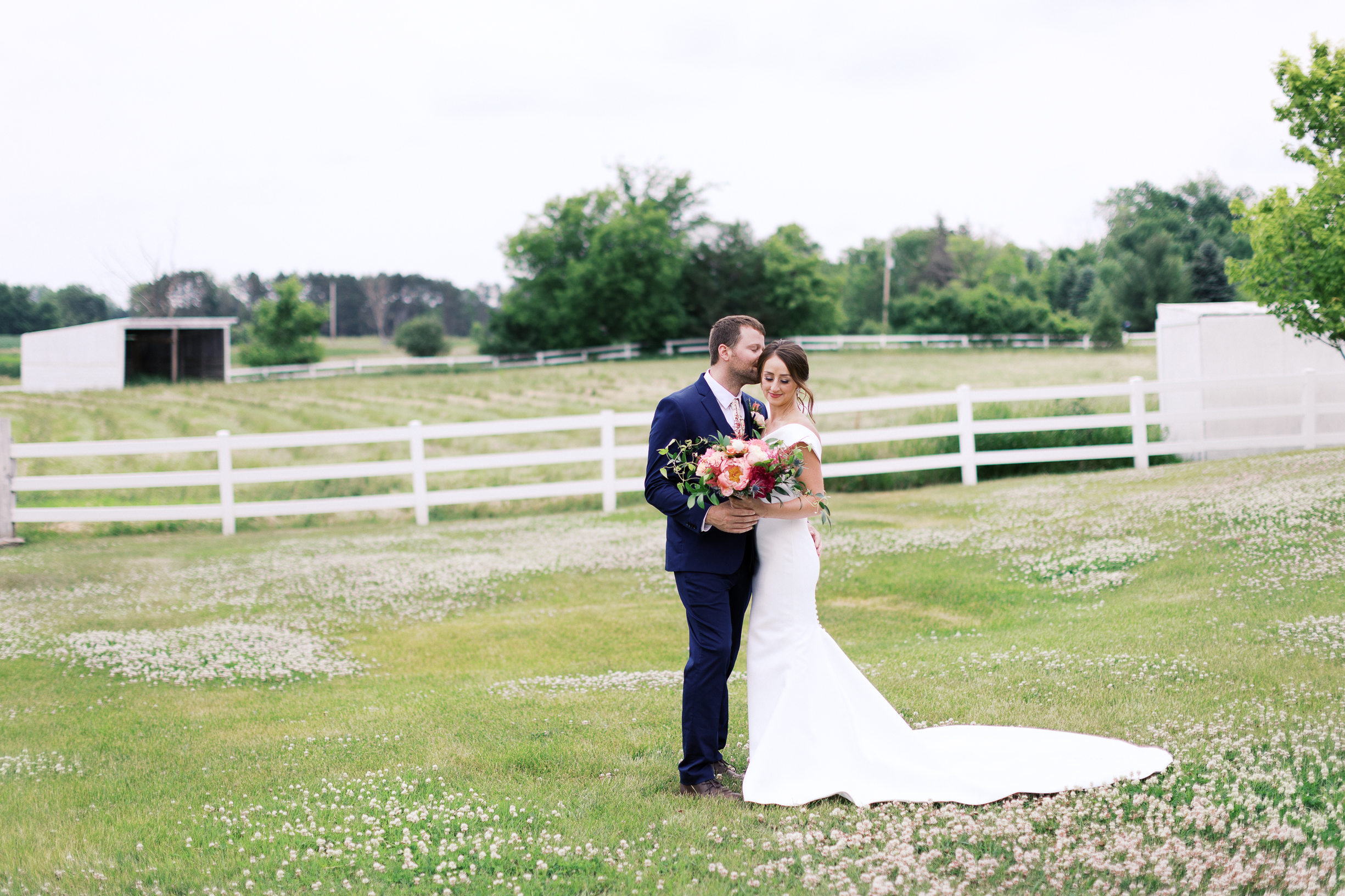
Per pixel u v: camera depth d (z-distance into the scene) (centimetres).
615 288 6009
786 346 432
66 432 2556
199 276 9969
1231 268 1159
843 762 404
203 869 341
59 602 948
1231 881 298
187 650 748
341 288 12444
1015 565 906
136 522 1510
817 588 896
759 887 315
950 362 4331
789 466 399
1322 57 1073
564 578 995
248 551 1223
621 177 6456
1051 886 308
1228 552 833
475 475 1983
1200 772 401
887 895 301
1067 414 1775
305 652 750
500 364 5188
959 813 372
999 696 531
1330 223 1077
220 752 505
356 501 1426
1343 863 309
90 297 9988
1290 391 1480
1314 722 448
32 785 459
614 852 351
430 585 984
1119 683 536
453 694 614
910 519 1188
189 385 3922
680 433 430
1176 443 1460
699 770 414
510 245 6188
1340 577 716
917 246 9994
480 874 331
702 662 413
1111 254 8606
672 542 428
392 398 3325
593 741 495
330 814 395
